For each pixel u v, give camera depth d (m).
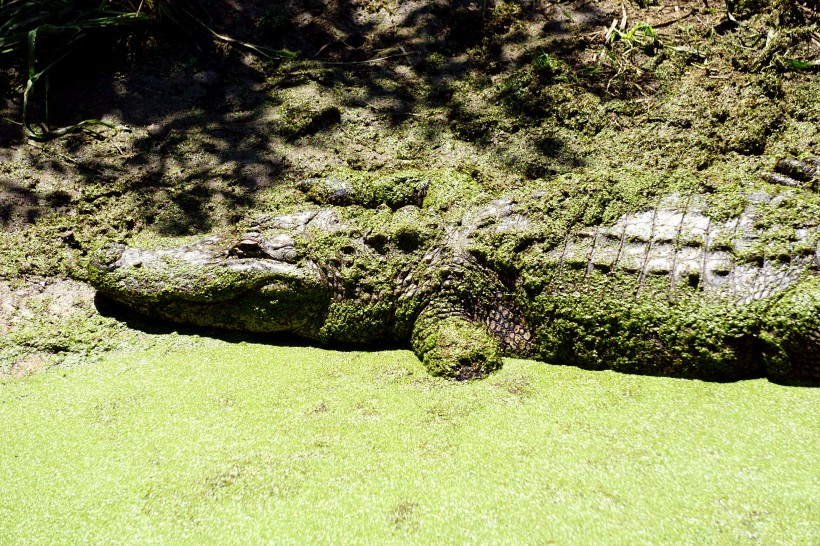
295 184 4.98
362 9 6.50
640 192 3.94
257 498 2.96
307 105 5.60
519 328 3.97
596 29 6.04
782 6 5.70
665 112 5.12
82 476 3.19
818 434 3.07
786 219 3.62
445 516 2.79
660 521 2.68
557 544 2.63
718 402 3.36
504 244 3.99
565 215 3.96
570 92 5.43
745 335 3.42
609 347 3.68
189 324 4.38
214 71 5.98
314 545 2.72
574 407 3.42
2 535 2.91
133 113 5.66
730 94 5.15
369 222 4.32
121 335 4.26
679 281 3.58
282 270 4.15
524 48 5.96
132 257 4.33
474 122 5.34
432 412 3.45
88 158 5.26
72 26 5.82
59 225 4.79
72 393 3.80
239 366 3.98
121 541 2.83
